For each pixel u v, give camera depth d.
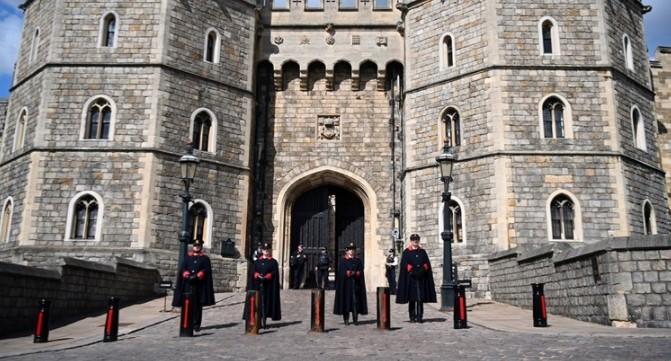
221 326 12.82
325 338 10.62
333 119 25.19
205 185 21.56
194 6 22.42
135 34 21.38
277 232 24.09
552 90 20.62
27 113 21.62
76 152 20.44
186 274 11.98
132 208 19.94
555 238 19.53
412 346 9.46
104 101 20.92
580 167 20.05
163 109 20.91
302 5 25.75
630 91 21.64
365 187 24.50
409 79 23.20
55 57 21.20
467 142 20.95
